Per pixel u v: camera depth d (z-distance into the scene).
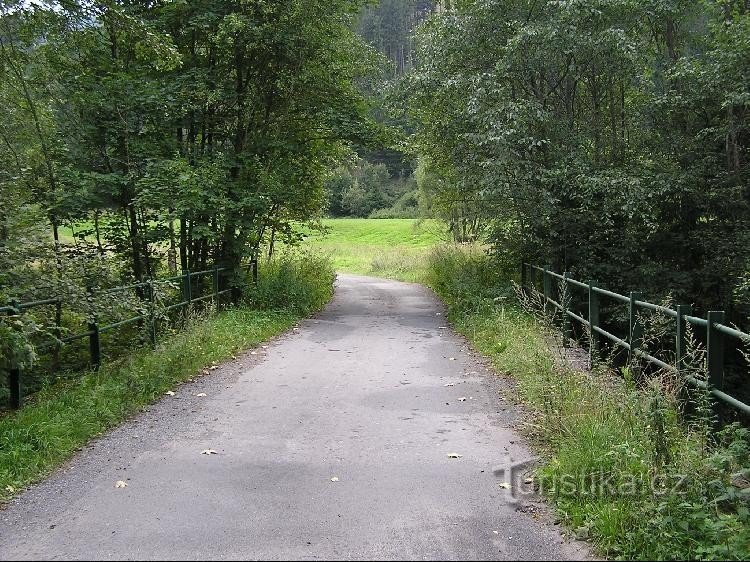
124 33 11.48
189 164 14.04
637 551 3.66
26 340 6.57
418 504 4.45
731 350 13.65
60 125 12.92
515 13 14.89
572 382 6.09
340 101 16.28
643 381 6.18
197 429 6.30
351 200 79.00
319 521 4.19
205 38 14.70
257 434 6.11
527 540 3.92
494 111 13.57
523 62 14.52
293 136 16.45
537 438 5.76
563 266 15.04
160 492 4.72
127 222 14.07
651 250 15.31
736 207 14.30
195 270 15.19
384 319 14.78
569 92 15.75
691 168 14.33
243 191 14.66
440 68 15.76
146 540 3.95
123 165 13.94
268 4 14.24
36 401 6.86
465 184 15.48
